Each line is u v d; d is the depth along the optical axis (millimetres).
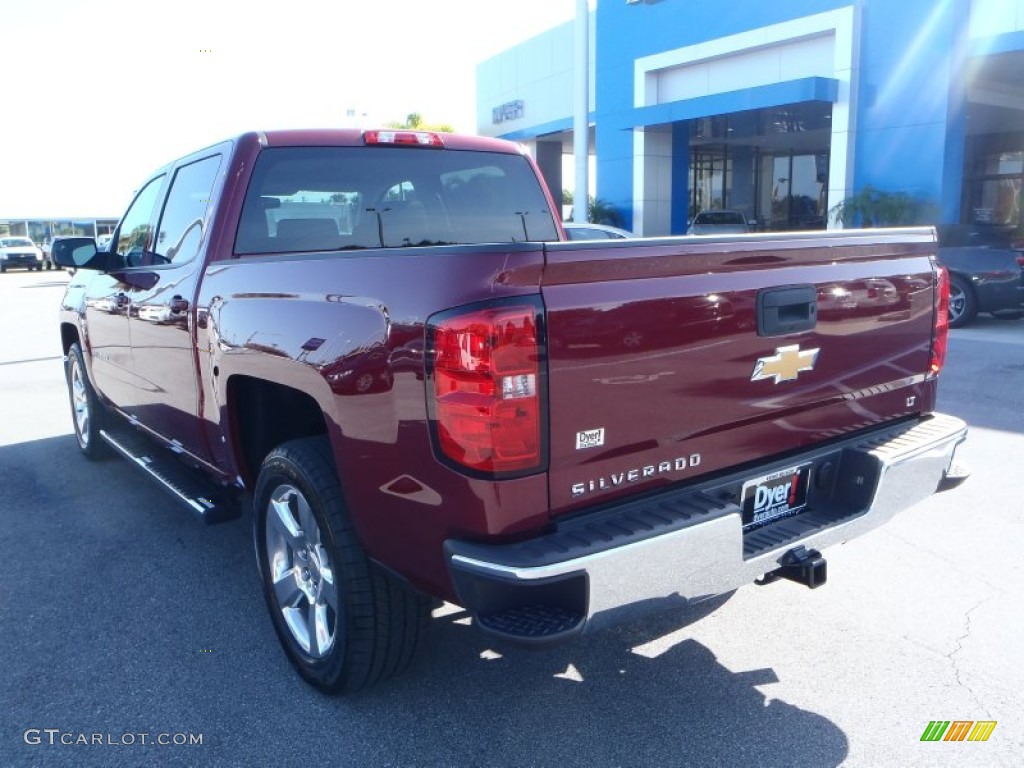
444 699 3215
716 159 31844
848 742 2908
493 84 33219
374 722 3076
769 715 3068
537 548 2414
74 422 6715
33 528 5074
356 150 4242
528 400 2383
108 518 5238
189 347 3910
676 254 2637
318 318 2891
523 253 2367
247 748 2938
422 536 2588
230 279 3525
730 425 2895
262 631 3783
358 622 2947
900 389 3549
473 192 4656
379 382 2604
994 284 12078
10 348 12914
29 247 39500
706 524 2607
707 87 22984
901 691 3199
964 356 10078
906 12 18203
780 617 3787
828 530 3047
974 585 4047
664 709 3121
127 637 3732
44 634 3762
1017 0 16766
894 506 3285
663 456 2729
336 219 4215
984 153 28500
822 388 3162
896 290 3418
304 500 3146
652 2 23438
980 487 5375
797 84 19047
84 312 5734
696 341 2729
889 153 18984
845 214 19188
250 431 3701
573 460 2502
